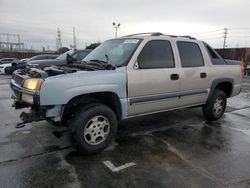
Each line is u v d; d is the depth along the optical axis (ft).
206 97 16.92
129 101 12.78
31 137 14.17
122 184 9.61
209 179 10.11
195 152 12.71
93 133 11.89
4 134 14.61
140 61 13.10
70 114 11.84
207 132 15.85
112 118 12.34
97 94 12.01
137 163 11.33
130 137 14.61
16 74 12.85
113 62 13.24
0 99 25.29
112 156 11.99
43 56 52.21
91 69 12.45
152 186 9.52
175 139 14.48
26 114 11.60
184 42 15.56
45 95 10.36
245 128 16.92
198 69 15.89
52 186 9.39
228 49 72.49
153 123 17.47
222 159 11.97
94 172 10.44
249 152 12.89
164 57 14.23
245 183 9.90
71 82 10.86
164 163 11.39
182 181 9.91
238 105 24.56
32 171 10.43
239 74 19.35
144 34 15.38
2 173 10.19
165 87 14.12
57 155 11.95
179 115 19.76
